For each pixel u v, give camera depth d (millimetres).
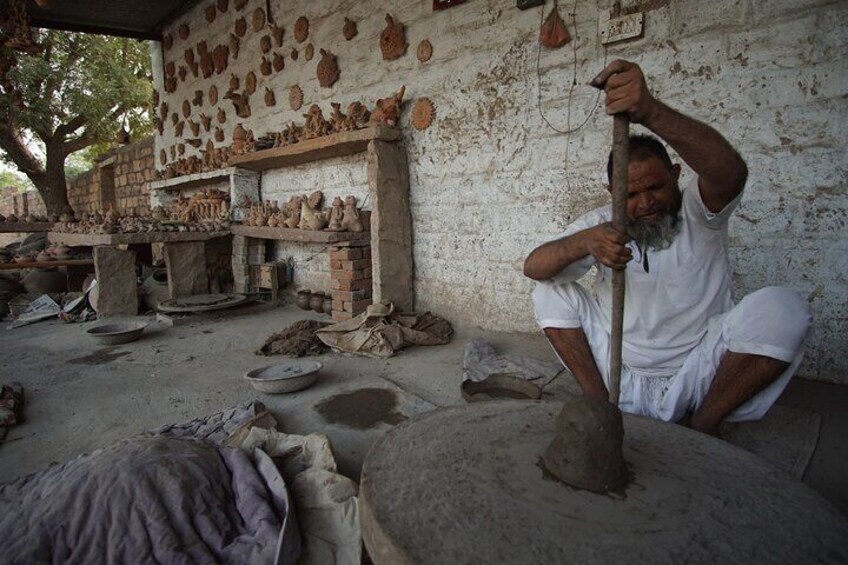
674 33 2852
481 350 3248
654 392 1955
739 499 1016
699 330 1878
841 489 1670
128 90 11539
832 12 2383
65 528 1446
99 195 11297
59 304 5461
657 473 1112
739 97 2684
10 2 5125
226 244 5910
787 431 2023
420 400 2650
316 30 5113
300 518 1562
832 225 2500
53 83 10766
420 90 4184
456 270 4141
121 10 7008
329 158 5156
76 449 2266
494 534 904
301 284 5633
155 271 6023
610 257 1396
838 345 2551
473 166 3896
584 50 3213
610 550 863
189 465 1671
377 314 3762
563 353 2016
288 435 1985
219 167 6266
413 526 930
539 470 1111
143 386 3045
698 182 1724
